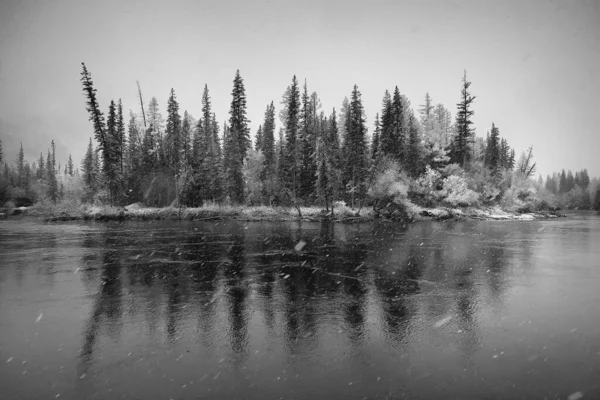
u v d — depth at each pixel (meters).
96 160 72.44
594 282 14.79
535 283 14.57
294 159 49.62
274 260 19.06
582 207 101.00
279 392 6.74
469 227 37.78
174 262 18.45
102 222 41.53
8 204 66.19
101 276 15.51
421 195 51.84
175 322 10.27
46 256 19.95
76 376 7.36
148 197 51.75
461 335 9.41
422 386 6.95
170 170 53.16
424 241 26.42
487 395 6.65
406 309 11.41
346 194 53.22
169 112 56.84
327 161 45.62
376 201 46.06
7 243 24.66
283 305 11.77
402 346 8.74
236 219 43.56
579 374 7.41
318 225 38.84
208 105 59.84
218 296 12.71
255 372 7.48
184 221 42.84
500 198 59.84
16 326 9.99
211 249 22.38
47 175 89.81
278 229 34.56
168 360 8.02
